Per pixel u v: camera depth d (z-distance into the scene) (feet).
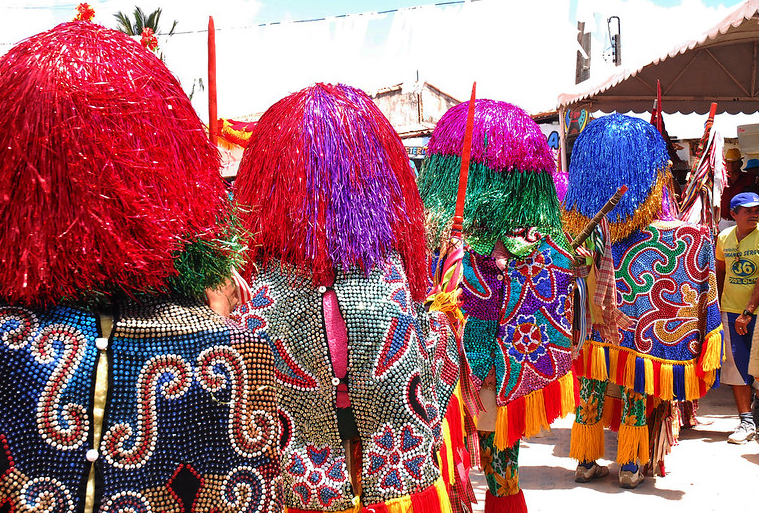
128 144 4.51
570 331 11.60
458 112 11.57
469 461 10.46
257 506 4.72
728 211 28.78
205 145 5.03
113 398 4.46
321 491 7.09
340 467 7.13
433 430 7.18
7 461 4.26
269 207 7.30
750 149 43.78
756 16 21.44
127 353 4.54
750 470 16.17
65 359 4.43
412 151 35.14
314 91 7.46
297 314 7.16
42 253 4.30
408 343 7.04
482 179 11.22
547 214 11.51
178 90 4.89
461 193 9.64
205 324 4.77
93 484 4.36
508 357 11.19
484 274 11.28
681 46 24.20
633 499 14.39
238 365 4.72
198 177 4.90
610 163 14.99
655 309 15.08
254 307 7.36
